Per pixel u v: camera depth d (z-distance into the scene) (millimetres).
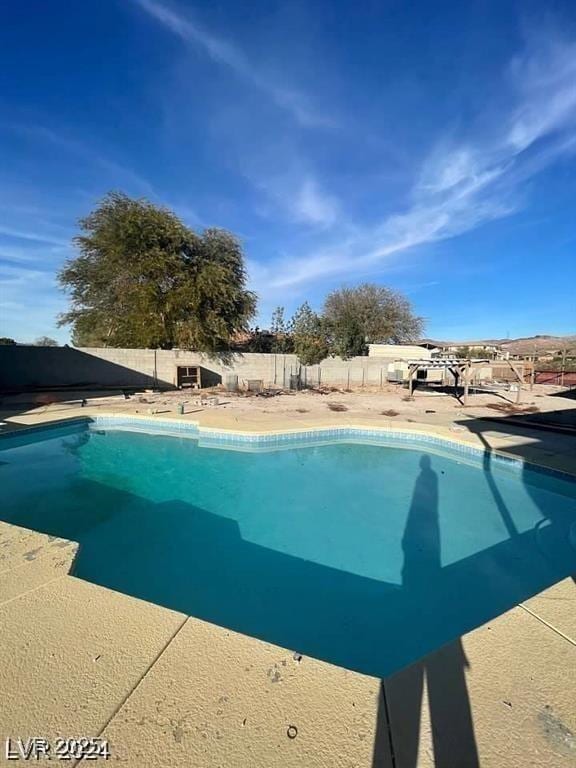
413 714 1305
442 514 5125
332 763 1135
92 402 11164
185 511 5180
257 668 1505
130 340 17625
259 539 4484
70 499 5434
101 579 3730
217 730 1230
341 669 1513
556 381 21391
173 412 9539
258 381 16125
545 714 1308
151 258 16406
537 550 4258
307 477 6414
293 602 3400
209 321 17281
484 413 10672
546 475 5695
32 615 1814
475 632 1776
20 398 11711
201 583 3662
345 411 10789
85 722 1252
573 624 1846
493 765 1130
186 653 1579
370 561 4047
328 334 23219
